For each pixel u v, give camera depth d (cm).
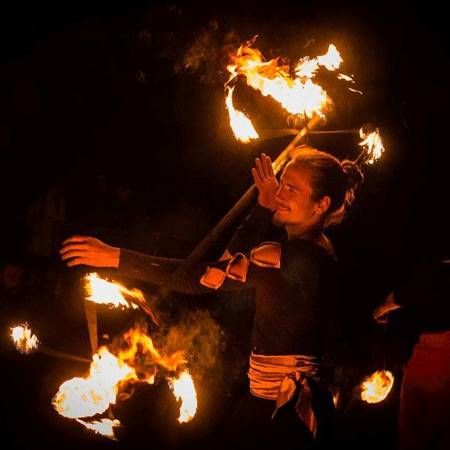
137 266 296
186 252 636
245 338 593
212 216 667
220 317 604
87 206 643
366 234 612
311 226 289
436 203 619
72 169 665
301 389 275
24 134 656
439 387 338
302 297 279
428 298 327
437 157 641
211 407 489
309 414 271
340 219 298
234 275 286
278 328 280
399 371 487
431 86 678
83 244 294
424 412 341
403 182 629
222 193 677
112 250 296
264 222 310
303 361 279
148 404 415
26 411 455
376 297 550
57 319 500
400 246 607
